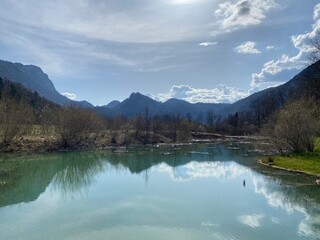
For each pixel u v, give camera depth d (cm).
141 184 4625
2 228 2819
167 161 7219
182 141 13650
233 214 3117
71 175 5466
